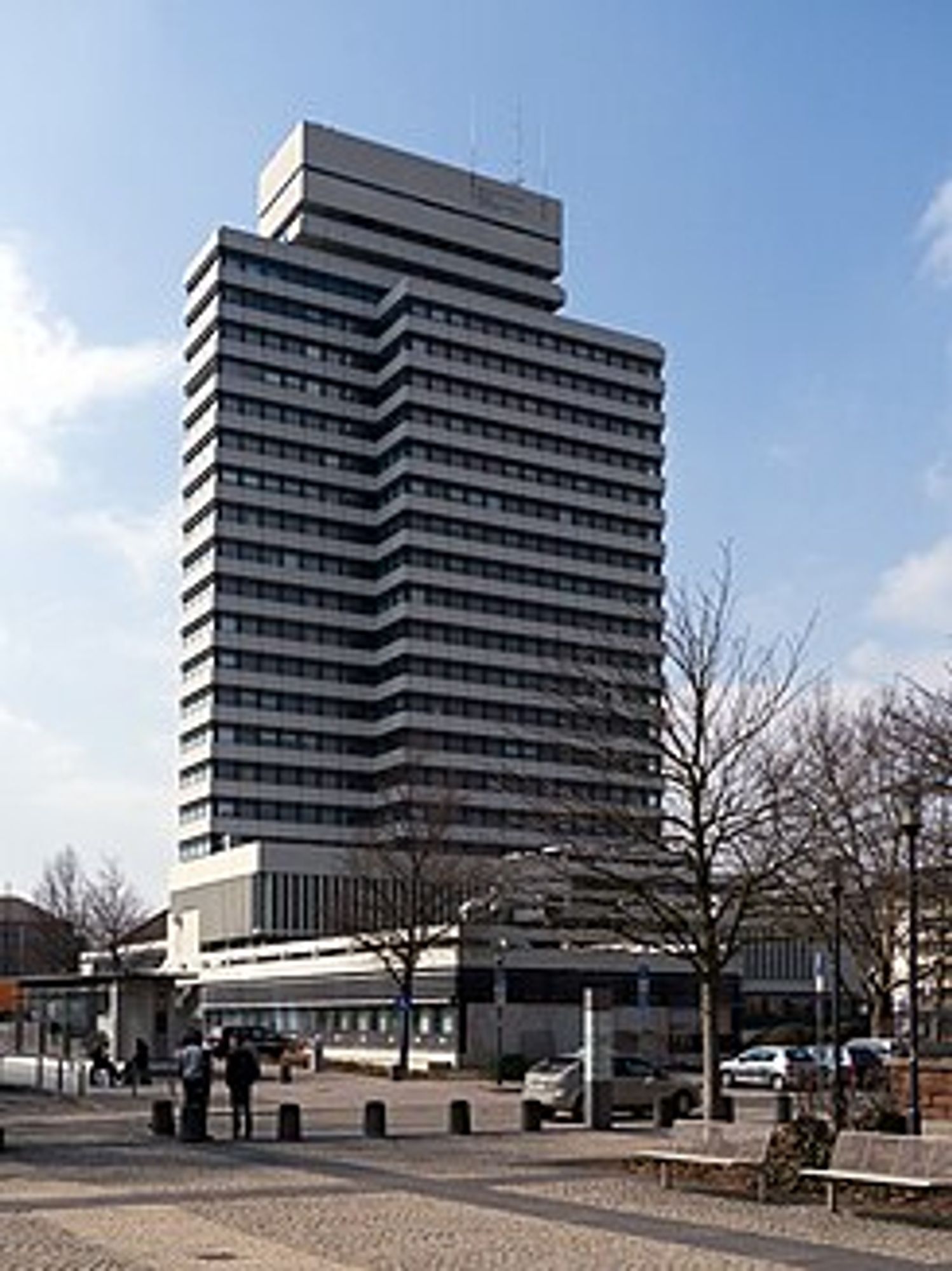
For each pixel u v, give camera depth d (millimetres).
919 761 40375
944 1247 15953
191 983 73188
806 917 40719
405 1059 60719
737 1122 32906
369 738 135750
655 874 38250
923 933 45031
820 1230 17234
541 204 153375
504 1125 35375
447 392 140625
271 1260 15055
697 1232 17000
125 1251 15586
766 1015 87875
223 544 133500
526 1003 66375
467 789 116562
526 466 143000
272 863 115500
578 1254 15383
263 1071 62000
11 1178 23062
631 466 147875
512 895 66875
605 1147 28422
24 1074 50500
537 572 141250
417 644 134375
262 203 152750
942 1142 18797
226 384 135875
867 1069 39562
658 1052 66688
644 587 145500
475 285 148125
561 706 75625
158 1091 45875
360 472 140375
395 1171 24078
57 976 68812
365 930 74000
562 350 146625
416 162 148500
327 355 140625
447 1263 14805
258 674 132875
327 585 137125
